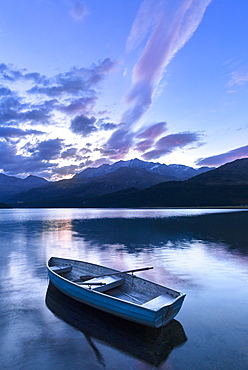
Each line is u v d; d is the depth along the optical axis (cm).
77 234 4166
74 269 1598
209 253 2433
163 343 899
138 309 932
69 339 932
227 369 760
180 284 1523
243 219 7212
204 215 9675
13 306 1225
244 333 965
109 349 866
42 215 12362
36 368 773
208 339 926
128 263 2067
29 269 1920
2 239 3616
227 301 1263
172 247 2795
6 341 920
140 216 9556
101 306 1066
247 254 2378
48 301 1288
